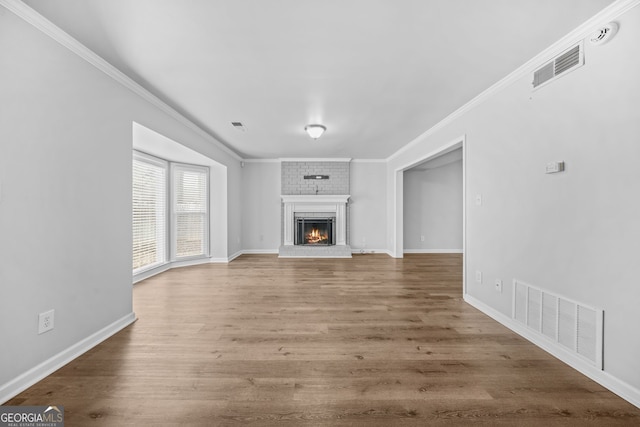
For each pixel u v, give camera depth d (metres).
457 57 2.33
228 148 5.86
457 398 1.67
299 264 5.79
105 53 2.27
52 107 1.95
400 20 1.87
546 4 1.71
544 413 1.55
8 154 1.68
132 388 1.75
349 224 7.20
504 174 2.75
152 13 1.79
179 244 5.54
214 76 2.67
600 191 1.84
